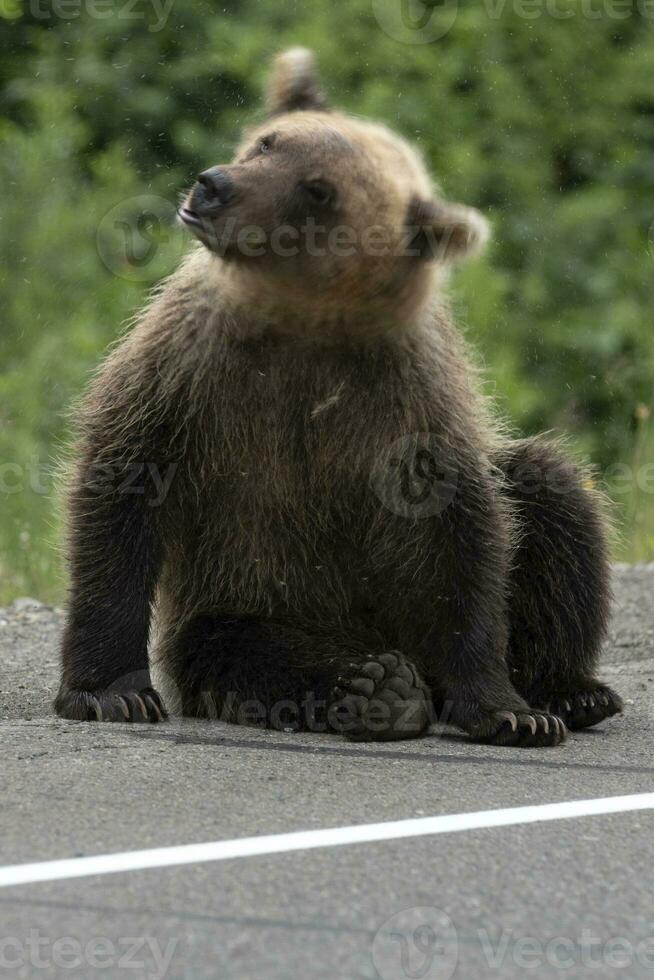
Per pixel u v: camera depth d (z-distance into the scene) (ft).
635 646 46.01
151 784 25.11
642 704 37.60
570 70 96.48
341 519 33.30
